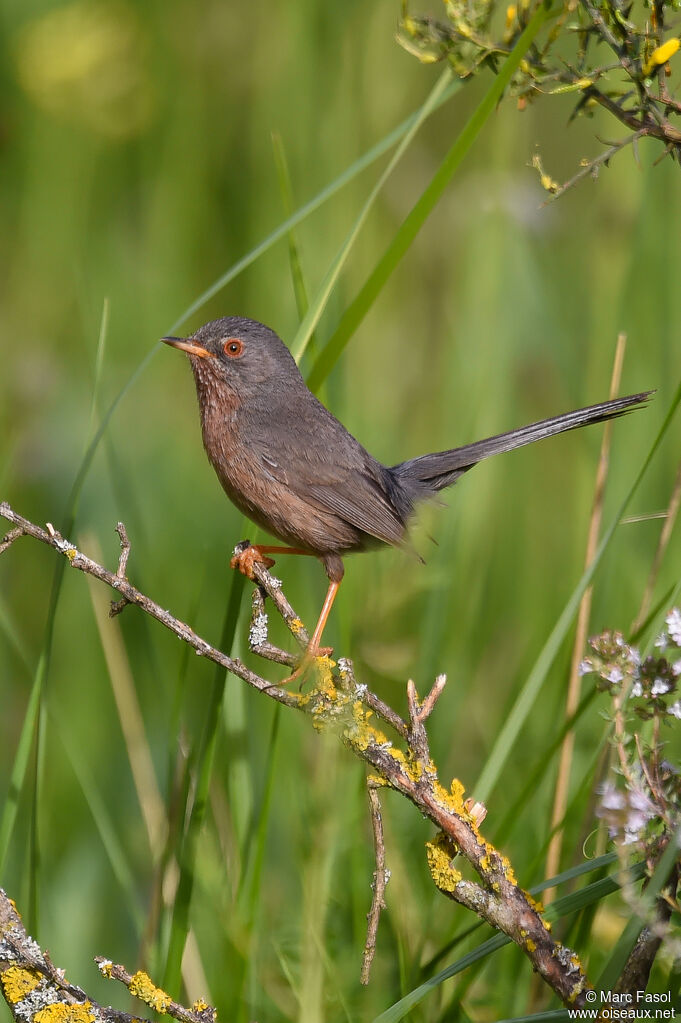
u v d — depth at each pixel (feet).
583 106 23.67
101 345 26.91
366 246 46.60
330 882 25.64
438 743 32.76
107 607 34.30
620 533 35.65
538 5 22.38
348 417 39.11
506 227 44.09
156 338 49.34
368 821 28.58
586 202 46.85
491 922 19.30
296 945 26.73
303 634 25.18
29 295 50.14
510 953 26.35
